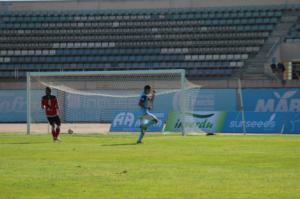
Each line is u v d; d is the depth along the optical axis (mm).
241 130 102625
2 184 36531
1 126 137750
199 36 192375
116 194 32906
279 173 41969
